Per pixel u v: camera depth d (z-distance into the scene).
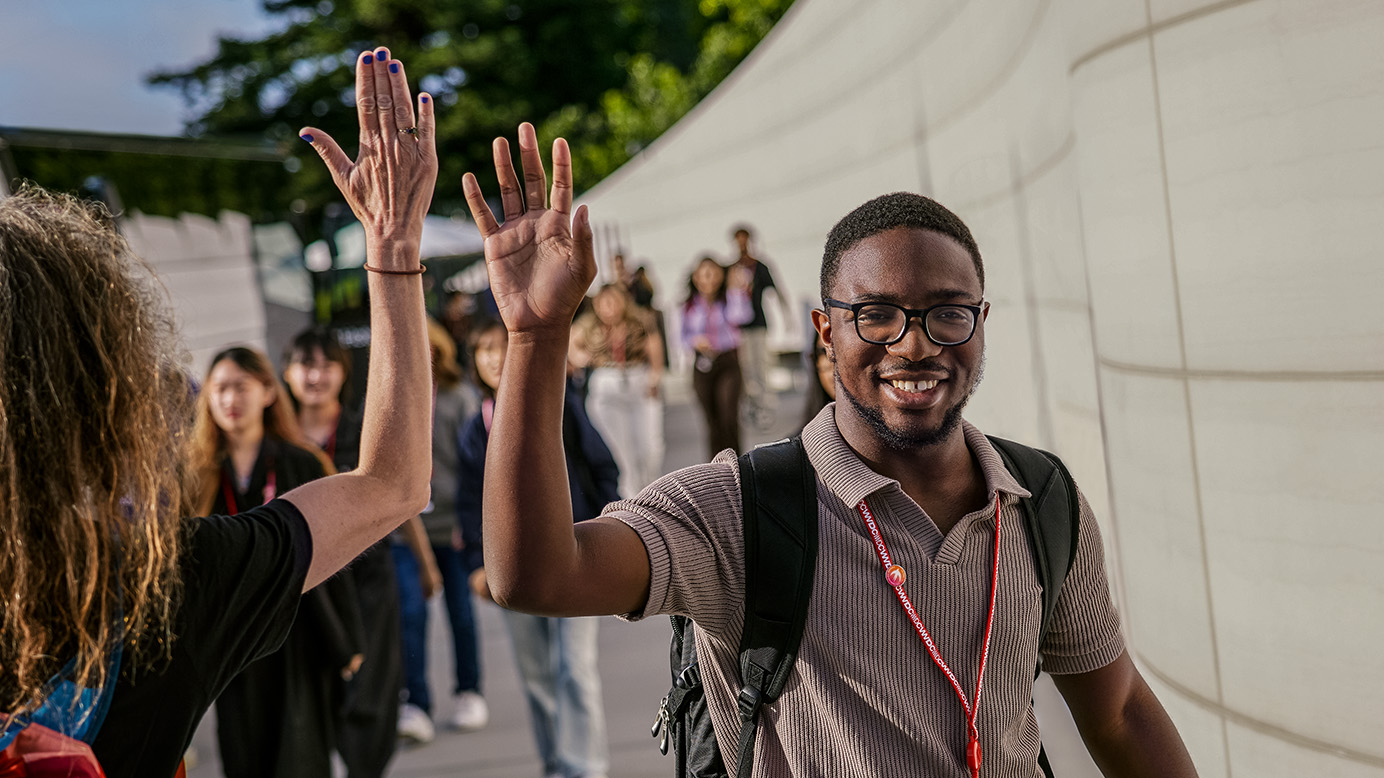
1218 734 2.86
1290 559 2.61
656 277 22.75
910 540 1.50
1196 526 2.88
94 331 1.19
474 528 4.12
